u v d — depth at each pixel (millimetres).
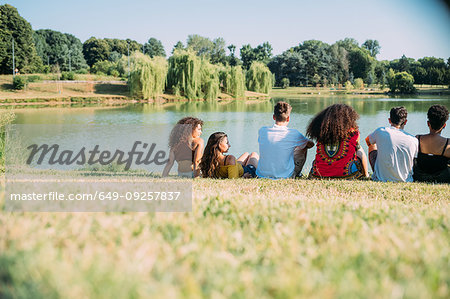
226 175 5434
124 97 61938
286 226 2029
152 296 1152
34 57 96812
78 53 119312
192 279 1265
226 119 33062
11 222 1929
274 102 61781
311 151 16766
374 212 2645
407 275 1368
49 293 1173
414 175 5621
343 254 1576
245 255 1554
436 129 5398
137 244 1651
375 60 128375
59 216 2170
